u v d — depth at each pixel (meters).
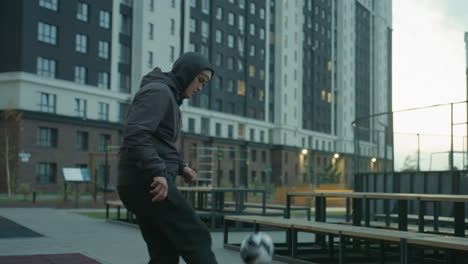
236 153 68.75
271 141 77.44
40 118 44.47
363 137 18.38
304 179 76.25
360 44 105.19
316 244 9.29
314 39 88.38
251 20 74.06
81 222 14.57
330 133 92.31
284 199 34.66
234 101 70.19
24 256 7.67
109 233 11.43
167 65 57.94
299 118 82.19
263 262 2.46
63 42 47.59
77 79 49.00
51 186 45.47
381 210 16.34
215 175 64.94
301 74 83.25
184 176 3.58
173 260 3.35
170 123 3.22
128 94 53.75
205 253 3.12
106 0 51.91
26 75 43.84
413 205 16.03
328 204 33.75
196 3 64.88
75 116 47.50
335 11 96.50
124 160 3.17
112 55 52.28
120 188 3.18
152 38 56.25
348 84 98.38
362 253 8.53
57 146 46.16
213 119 65.69
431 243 5.18
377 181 17.50
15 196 37.62
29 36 44.56
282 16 79.00
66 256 7.69
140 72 54.53
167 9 58.16
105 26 51.91
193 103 63.25
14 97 43.78
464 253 6.02
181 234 3.12
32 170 43.94
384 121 17.34
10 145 42.94
